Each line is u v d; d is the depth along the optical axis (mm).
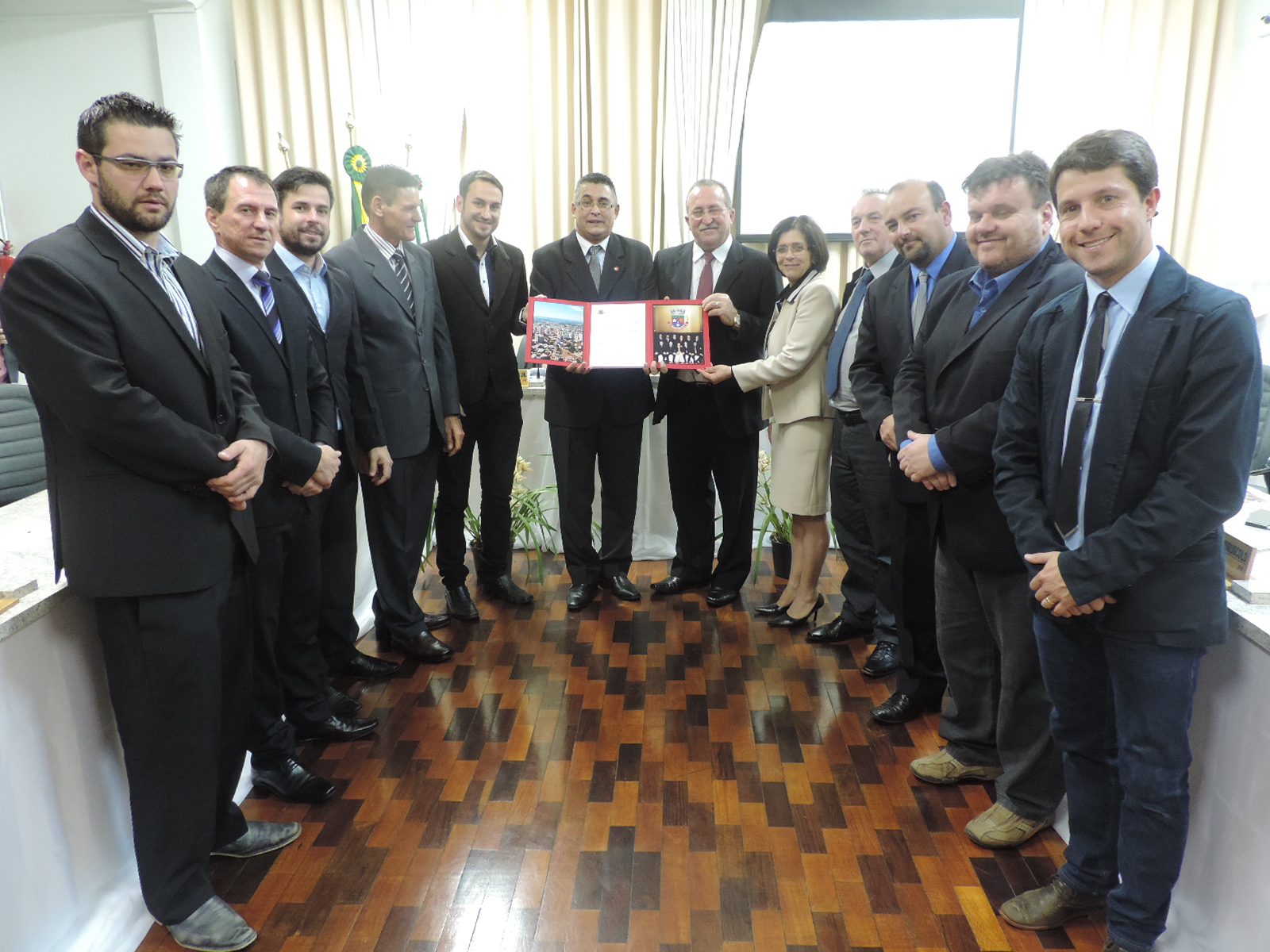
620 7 4223
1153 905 1509
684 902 1822
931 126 4367
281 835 2012
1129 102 4203
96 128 1465
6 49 4414
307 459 2055
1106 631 1479
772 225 4531
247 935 1692
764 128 4418
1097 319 1475
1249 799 1476
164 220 1553
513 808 2158
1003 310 1907
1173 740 1444
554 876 1907
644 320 3176
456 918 1780
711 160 4344
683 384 3318
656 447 3863
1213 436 1325
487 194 3010
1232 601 1572
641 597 3514
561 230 4531
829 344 2955
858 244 2783
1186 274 1396
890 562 2775
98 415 1459
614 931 1740
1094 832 1689
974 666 2172
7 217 4590
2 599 1512
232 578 1762
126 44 4391
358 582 3219
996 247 1875
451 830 2072
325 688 2512
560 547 3977
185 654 1614
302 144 4492
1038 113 4242
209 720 1672
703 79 4250
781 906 1810
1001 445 1718
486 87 4367
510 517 3438
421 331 2812
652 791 2225
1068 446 1515
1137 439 1413
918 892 1850
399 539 2855
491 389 3186
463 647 3078
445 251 3064
